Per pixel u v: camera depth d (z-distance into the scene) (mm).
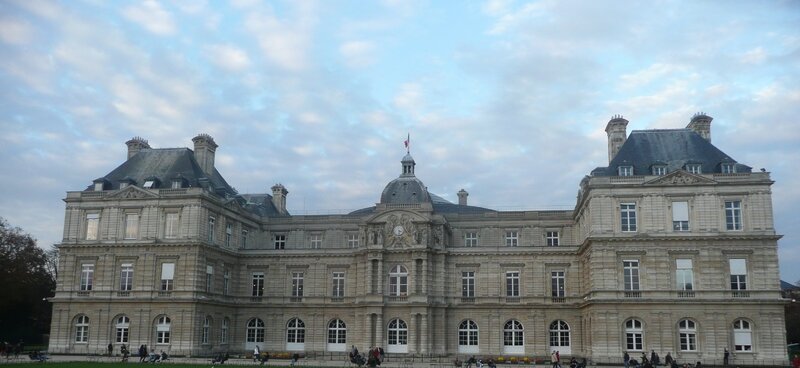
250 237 103062
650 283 75125
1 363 64188
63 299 87000
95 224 88875
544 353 88562
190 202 86375
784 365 70875
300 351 93812
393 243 91625
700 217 75438
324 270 95625
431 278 91000
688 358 73312
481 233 102062
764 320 72875
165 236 86375
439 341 89688
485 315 90938
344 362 79688
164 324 85000
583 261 87062
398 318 89375
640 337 74938
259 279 97562
